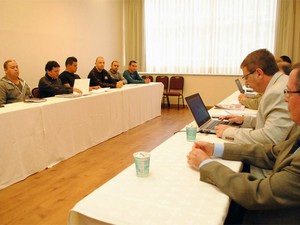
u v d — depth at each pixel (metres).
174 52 6.83
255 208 0.97
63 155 3.19
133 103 4.73
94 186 2.60
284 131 1.43
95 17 6.11
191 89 6.81
